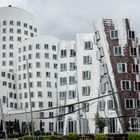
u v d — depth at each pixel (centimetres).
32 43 10419
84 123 7350
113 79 6844
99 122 6500
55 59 10412
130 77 6856
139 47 7181
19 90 10688
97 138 4062
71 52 8781
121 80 6825
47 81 10206
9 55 11900
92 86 7575
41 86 10144
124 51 6969
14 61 11862
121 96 6719
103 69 7119
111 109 6794
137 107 6750
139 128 6366
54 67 10350
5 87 10431
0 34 12150
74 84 8419
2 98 10231
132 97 6756
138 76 6962
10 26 12181
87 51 7881
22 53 10675
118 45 7012
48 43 10362
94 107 7269
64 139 4366
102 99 7006
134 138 3800
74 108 7912
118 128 6581
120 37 7050
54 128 9662
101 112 6975
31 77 10244
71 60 8694
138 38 7262
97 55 7431
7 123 9175
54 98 10206
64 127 7925
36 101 10038
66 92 8475
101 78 7212
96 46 7619
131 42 7062
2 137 7281
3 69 10669
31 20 12712
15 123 9131
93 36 7888
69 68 8650
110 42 7056
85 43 7950
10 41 12044
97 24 7319
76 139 4297
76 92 8188
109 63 6956
